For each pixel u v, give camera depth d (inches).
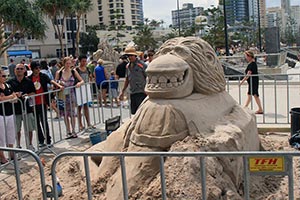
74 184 184.9
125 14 3814.0
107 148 181.5
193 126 157.2
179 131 156.0
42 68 433.1
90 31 2691.9
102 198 157.9
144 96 307.6
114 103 504.4
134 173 152.6
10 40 1304.1
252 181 165.9
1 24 1243.2
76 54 1673.2
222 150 151.0
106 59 762.8
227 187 148.2
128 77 316.2
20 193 138.0
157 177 149.2
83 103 337.7
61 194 172.6
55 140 321.7
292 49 1248.8
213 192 138.9
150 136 156.9
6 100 250.8
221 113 174.7
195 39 182.4
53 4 1508.4
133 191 148.2
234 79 693.9
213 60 183.2
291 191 108.7
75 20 2536.9
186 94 166.4
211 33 1854.1
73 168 198.8
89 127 350.0
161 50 183.0
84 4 1691.7
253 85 368.2
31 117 280.7
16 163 134.8
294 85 564.4
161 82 163.0
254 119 195.5
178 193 138.6
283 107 404.2
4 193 206.8
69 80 326.0
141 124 161.9
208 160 146.9
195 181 142.3
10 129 259.6
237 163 155.7
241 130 168.1
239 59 759.7
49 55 2522.1
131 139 163.8
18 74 277.1
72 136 323.9
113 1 3695.9
